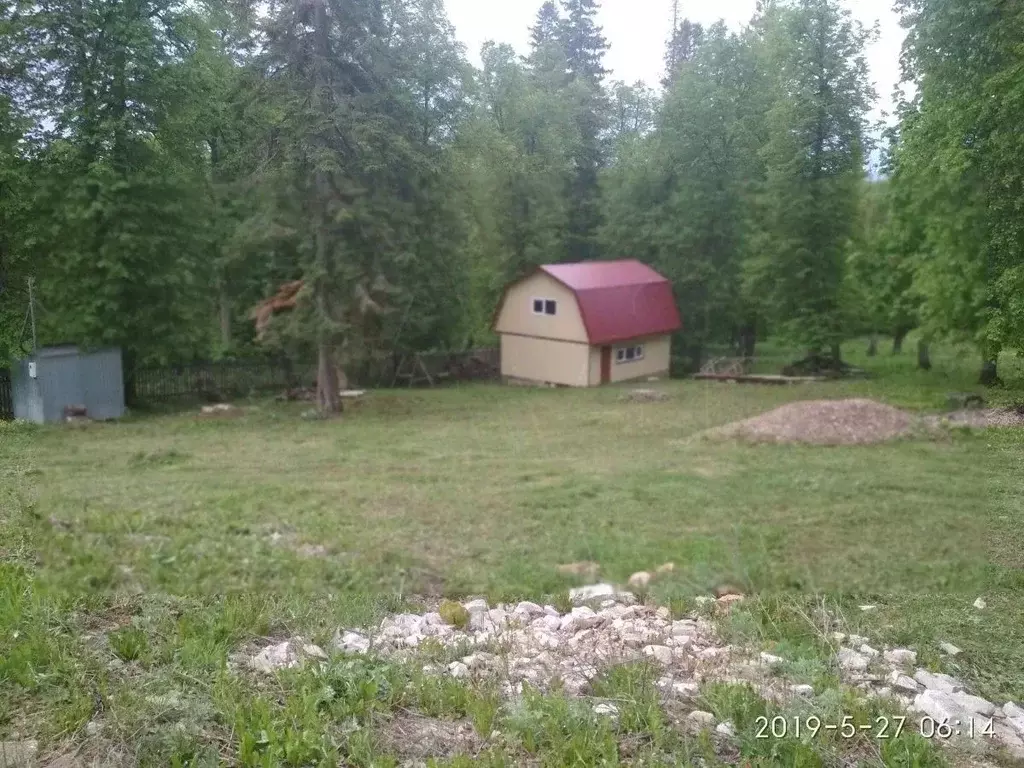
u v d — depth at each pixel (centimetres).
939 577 819
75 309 2369
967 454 1479
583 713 496
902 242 3006
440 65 2919
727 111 3675
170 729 460
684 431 1903
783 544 930
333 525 1030
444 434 1958
